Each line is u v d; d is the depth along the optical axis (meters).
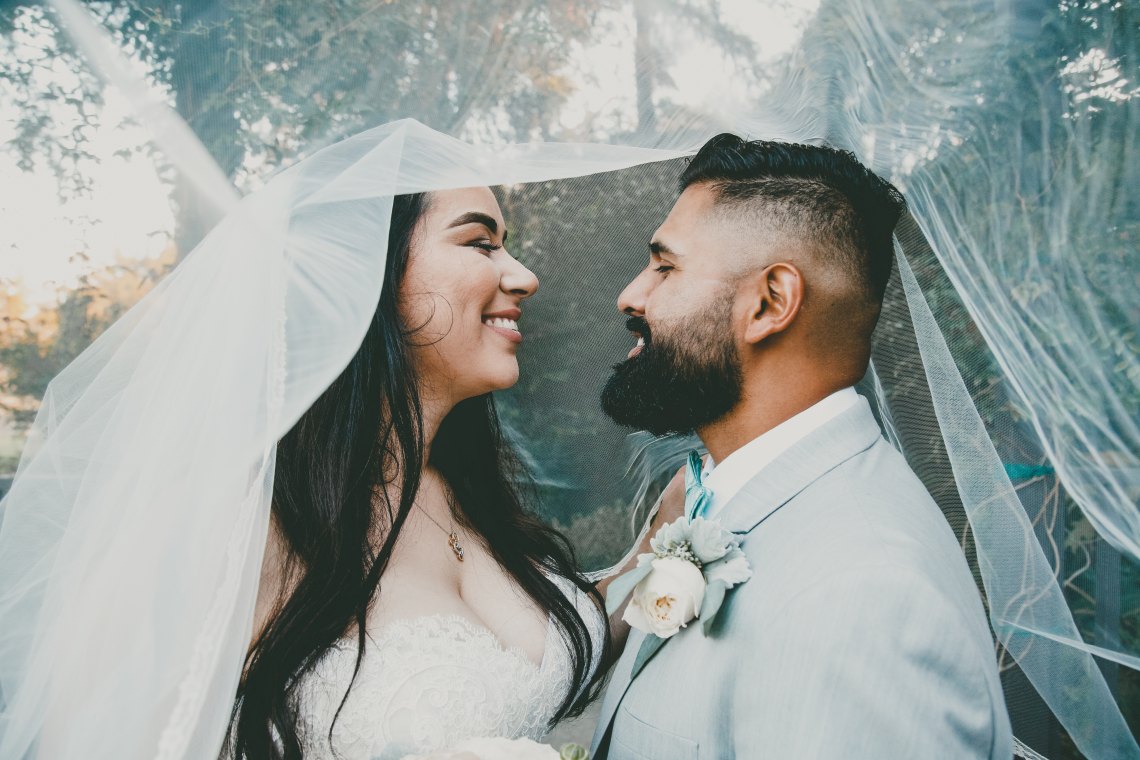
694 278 1.36
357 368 1.52
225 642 1.12
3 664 1.27
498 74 1.21
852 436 1.30
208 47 1.14
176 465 1.20
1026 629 1.68
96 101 1.16
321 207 1.22
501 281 1.66
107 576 1.17
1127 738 1.65
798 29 1.29
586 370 2.04
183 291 1.24
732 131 1.44
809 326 1.32
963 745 0.97
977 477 1.69
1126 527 1.29
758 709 1.07
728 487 1.36
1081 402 1.29
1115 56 1.21
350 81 1.17
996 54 1.30
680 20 1.26
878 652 0.99
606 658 1.82
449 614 1.47
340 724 1.30
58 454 1.29
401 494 1.60
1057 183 1.28
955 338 1.70
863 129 1.44
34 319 1.26
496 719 1.38
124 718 1.12
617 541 2.20
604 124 1.26
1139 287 1.22
